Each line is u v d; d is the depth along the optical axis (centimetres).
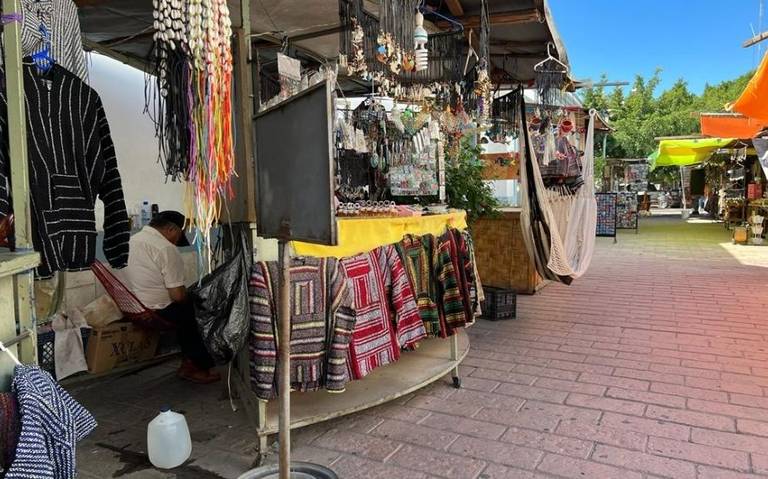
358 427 296
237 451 272
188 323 363
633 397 328
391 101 469
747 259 898
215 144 221
